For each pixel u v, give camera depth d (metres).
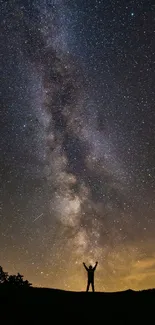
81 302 15.96
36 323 13.45
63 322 13.64
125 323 13.50
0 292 17.05
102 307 15.25
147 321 13.59
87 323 13.59
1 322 13.38
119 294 17.20
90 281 18.11
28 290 17.69
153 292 17.08
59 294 17.22
